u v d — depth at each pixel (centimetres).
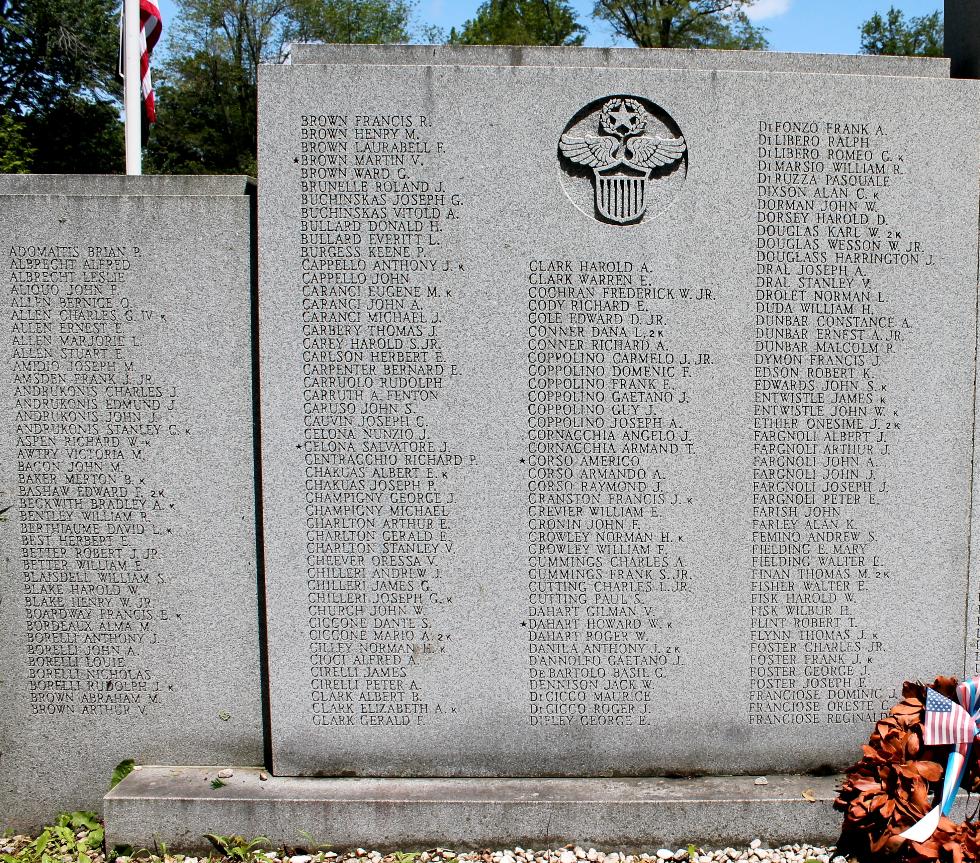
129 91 686
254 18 2734
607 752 427
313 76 397
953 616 426
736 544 421
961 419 419
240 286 419
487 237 406
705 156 405
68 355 421
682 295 411
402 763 426
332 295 407
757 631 425
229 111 2788
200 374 422
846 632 426
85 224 415
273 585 418
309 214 404
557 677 424
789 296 412
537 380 412
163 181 431
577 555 420
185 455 426
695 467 418
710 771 428
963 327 416
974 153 409
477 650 422
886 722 397
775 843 399
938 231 412
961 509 422
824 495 420
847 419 417
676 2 2097
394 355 410
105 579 431
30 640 433
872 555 423
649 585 422
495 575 420
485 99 401
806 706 427
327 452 413
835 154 407
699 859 394
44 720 437
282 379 409
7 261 416
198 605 432
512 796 402
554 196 405
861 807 378
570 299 409
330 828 397
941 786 384
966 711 384
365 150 402
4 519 426
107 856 399
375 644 422
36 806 439
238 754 439
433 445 414
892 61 415
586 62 407
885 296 414
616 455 416
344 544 418
